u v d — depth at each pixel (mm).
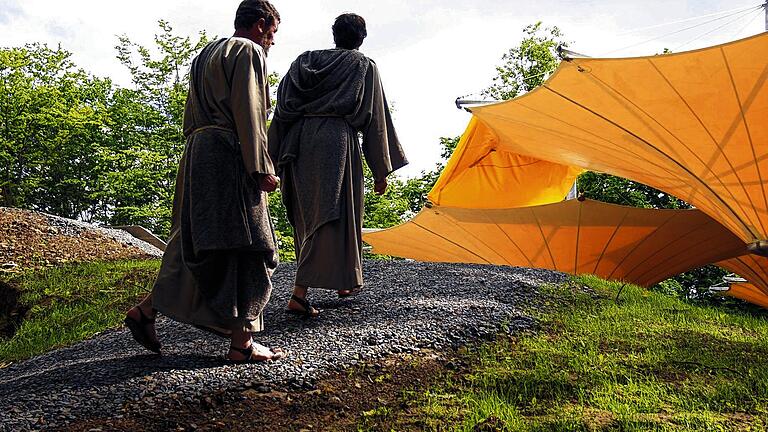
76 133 32594
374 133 6645
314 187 6426
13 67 30125
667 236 17953
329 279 6379
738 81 10523
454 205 23312
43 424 4027
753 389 5191
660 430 4191
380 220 30891
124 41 27953
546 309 7797
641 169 14055
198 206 4633
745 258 20500
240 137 4652
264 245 4797
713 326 7754
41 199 36031
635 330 7043
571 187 23656
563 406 4680
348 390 4848
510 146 18875
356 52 6734
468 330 6480
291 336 5887
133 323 5043
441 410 4559
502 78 32156
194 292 4742
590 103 12711
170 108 27859
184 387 4551
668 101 11570
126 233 17453
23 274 11539
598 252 18766
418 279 8961
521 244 19094
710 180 12625
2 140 29812
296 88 6613
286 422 4309
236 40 4812
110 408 4238
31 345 7688
